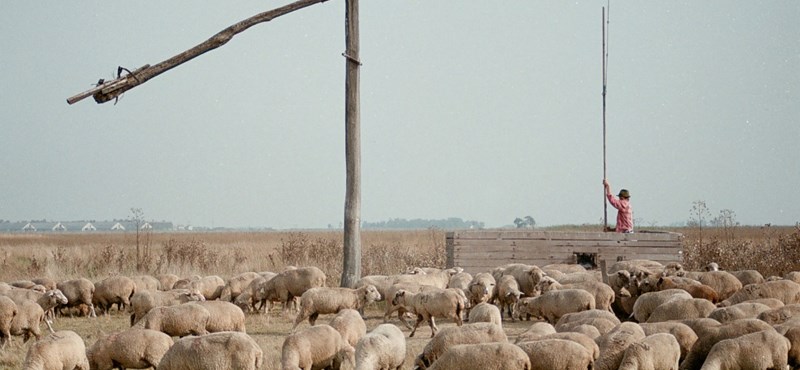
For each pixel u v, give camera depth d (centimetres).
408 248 4500
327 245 4303
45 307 2495
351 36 2714
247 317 2561
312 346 1631
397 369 1698
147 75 2542
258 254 4881
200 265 4056
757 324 1603
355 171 2720
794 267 3145
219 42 2612
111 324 2516
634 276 2430
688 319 1725
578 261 3012
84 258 4434
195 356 1527
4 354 1958
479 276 2442
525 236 2947
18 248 5975
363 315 2486
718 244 3531
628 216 3033
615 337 1566
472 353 1441
